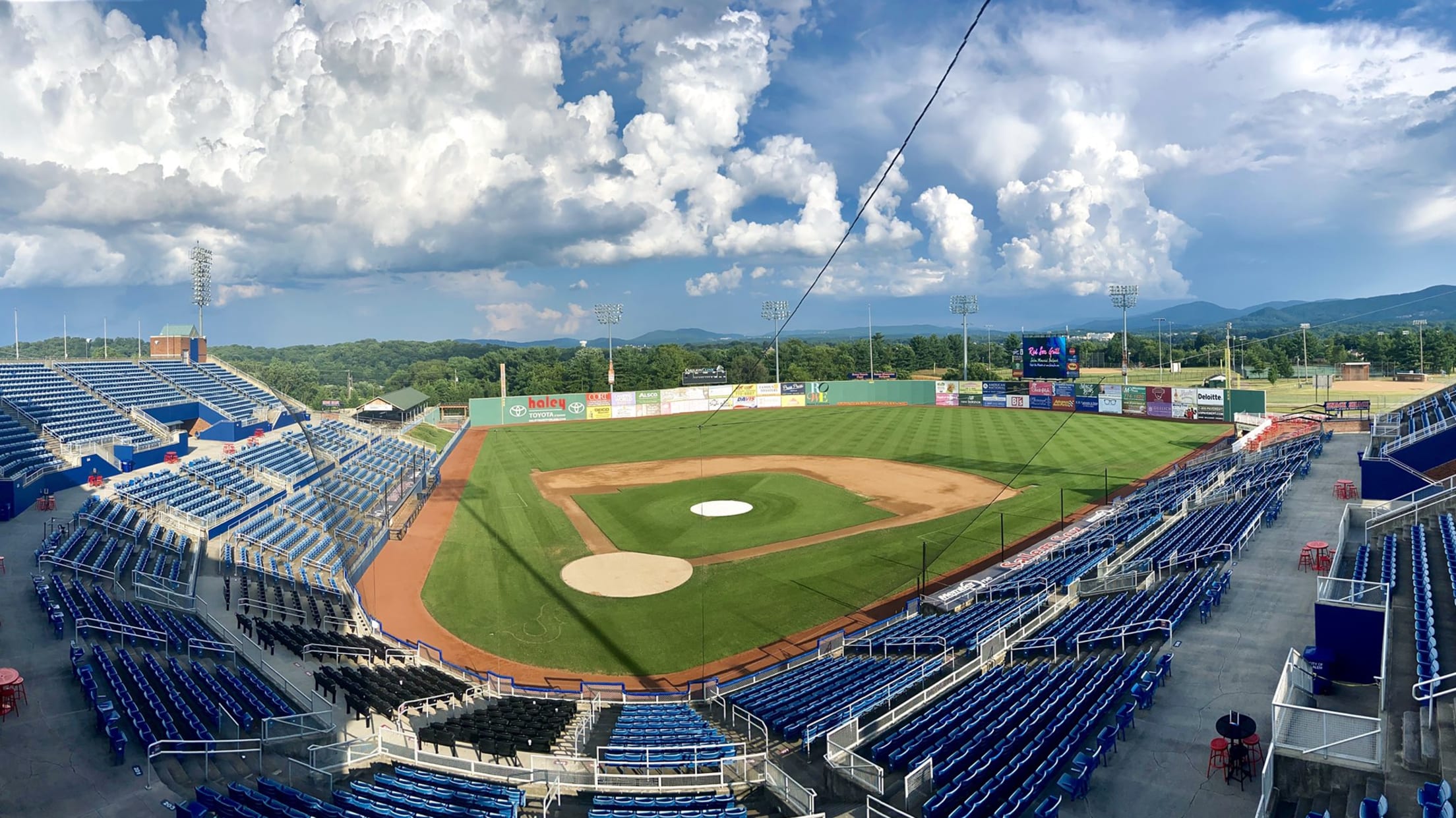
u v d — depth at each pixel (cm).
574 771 1780
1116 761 1483
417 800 1543
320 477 5169
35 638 2202
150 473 4378
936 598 3148
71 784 1534
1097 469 5794
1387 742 1351
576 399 9769
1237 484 4006
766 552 3947
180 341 7219
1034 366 9575
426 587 3547
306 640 2602
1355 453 4466
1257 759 1448
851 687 2203
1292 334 18900
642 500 5150
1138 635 2091
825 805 1541
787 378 15238
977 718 1698
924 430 8031
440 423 9088
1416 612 1850
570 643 2916
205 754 1625
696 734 1994
